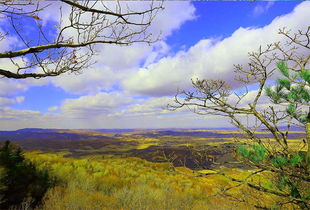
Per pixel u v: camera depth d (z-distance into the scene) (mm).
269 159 2041
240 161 2059
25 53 1813
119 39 2223
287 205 2480
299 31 2186
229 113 2221
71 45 1997
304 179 1896
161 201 7848
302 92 2061
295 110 2117
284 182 2125
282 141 2082
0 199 4617
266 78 2258
